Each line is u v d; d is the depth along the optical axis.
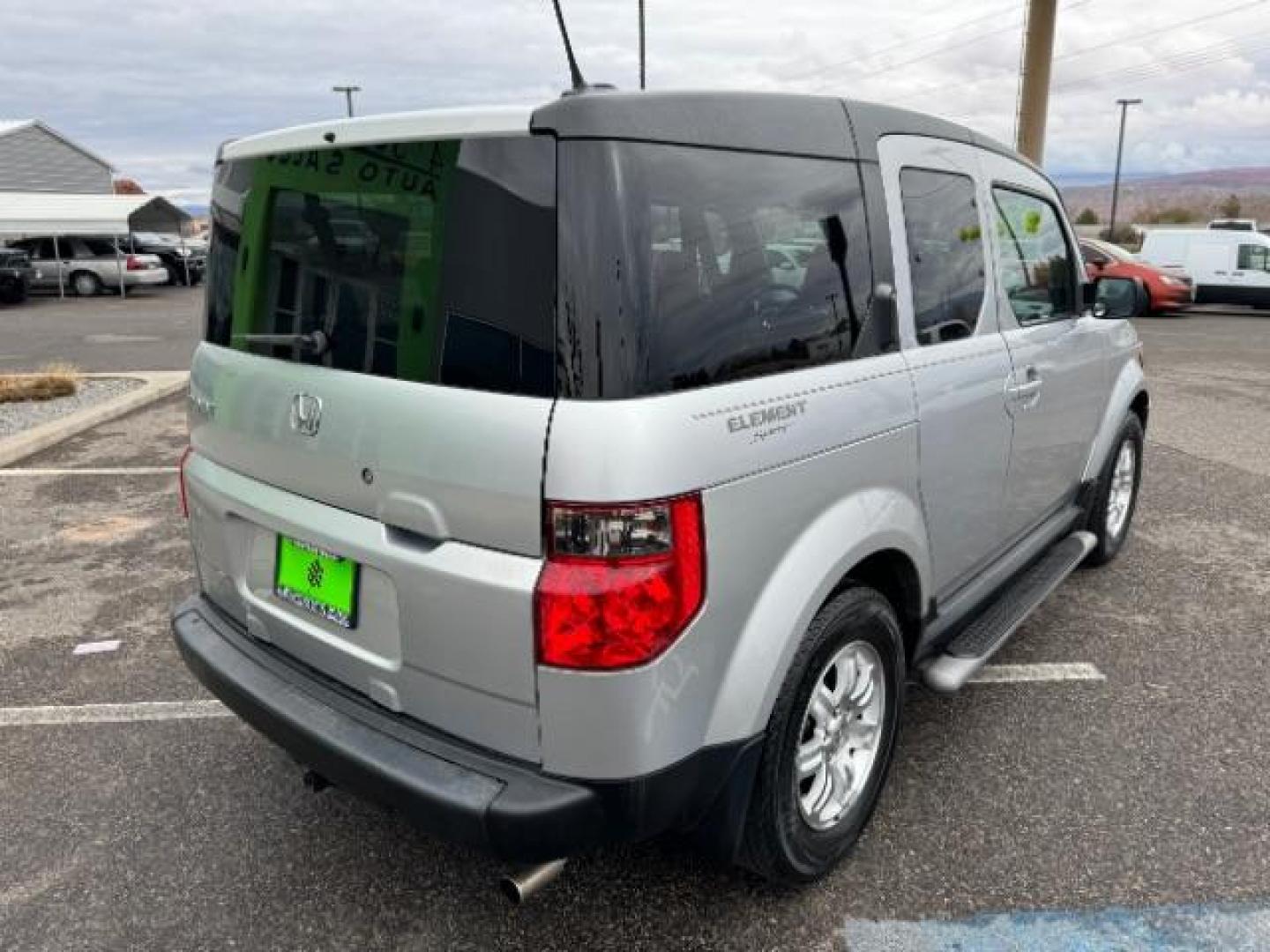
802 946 2.34
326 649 2.31
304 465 2.27
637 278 1.84
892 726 2.67
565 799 1.90
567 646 1.84
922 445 2.65
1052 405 3.64
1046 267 3.71
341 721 2.20
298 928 2.43
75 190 39.72
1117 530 4.90
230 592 2.66
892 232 2.59
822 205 2.36
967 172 3.06
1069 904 2.46
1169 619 4.23
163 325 19.73
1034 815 2.83
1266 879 2.54
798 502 2.17
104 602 4.59
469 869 2.65
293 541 2.37
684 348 1.93
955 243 2.95
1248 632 4.09
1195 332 16.78
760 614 2.10
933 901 2.48
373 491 2.10
